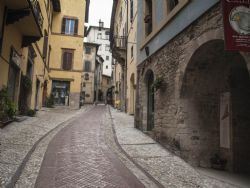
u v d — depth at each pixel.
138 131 12.95
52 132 11.29
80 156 7.80
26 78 14.20
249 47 5.12
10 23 10.28
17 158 6.83
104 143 10.02
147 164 7.67
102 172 6.52
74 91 28.25
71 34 28.72
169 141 9.45
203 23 7.70
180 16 9.18
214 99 9.12
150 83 13.08
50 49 26.77
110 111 27.00
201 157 8.77
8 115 10.65
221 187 6.48
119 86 32.75
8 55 10.61
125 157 8.29
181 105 8.79
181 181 6.55
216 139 9.02
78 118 17.73
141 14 14.12
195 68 8.69
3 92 9.85
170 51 9.99
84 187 5.45
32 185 5.34
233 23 5.19
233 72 9.04
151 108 12.80
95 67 51.09
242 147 8.78
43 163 6.84
